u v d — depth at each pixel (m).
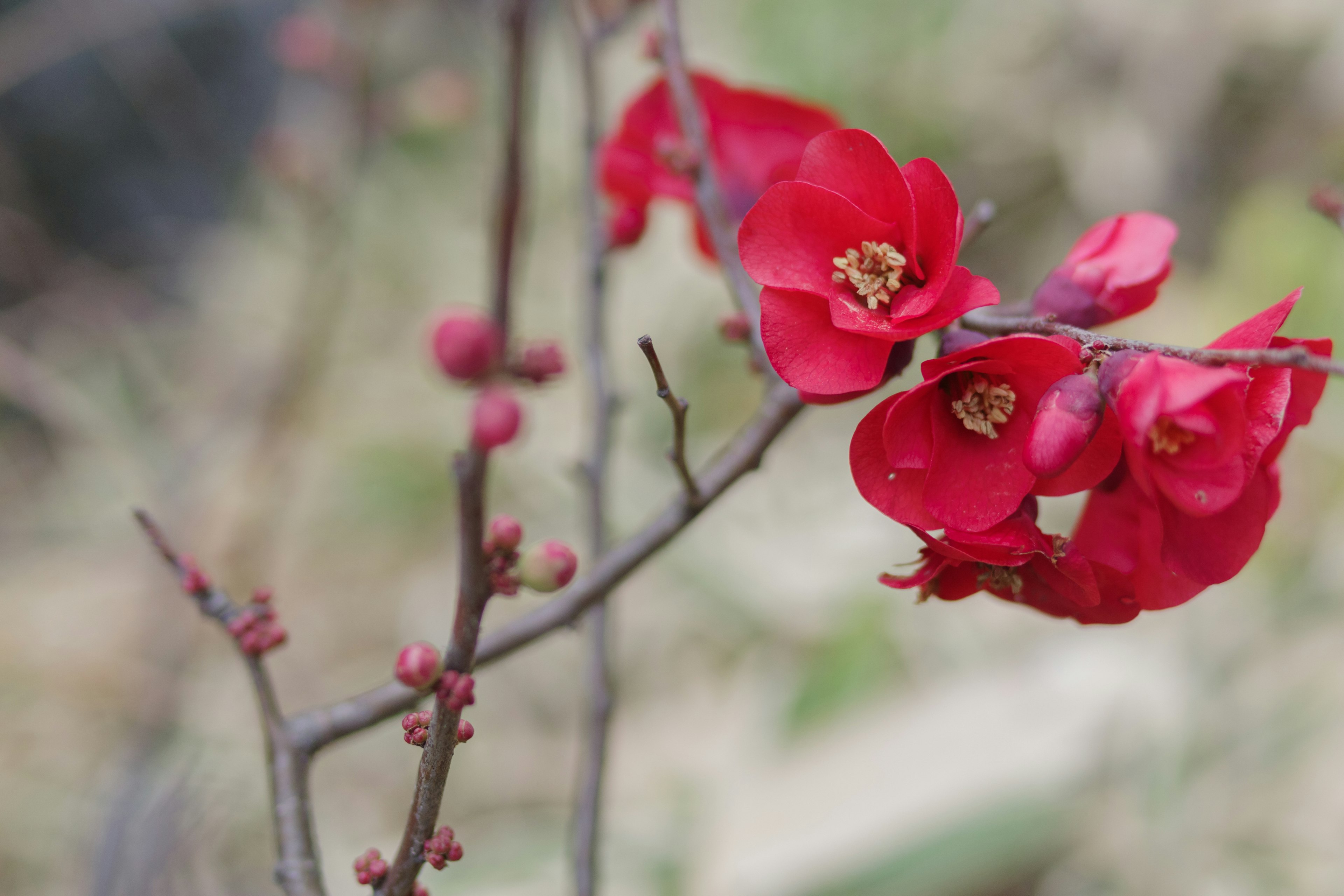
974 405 0.50
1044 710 0.86
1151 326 1.31
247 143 1.83
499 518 0.48
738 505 1.22
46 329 1.54
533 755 1.11
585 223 0.63
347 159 1.10
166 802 0.74
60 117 1.80
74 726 1.12
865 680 0.91
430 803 0.49
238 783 0.89
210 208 1.83
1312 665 0.92
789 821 0.80
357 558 1.33
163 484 1.22
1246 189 1.44
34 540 1.44
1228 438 0.49
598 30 0.64
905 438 0.50
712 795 0.86
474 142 1.55
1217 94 1.46
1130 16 1.48
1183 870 0.82
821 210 0.50
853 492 1.21
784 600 1.11
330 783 1.11
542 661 1.18
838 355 0.50
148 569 1.17
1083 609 0.51
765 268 0.50
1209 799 0.85
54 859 0.99
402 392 1.45
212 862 0.78
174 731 0.97
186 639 1.09
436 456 1.37
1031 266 1.46
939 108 1.47
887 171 0.50
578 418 1.33
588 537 0.61
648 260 1.38
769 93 0.61
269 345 1.47
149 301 1.74
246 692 1.17
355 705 0.53
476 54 1.57
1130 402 0.49
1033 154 1.49
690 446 1.28
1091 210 1.44
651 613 1.16
